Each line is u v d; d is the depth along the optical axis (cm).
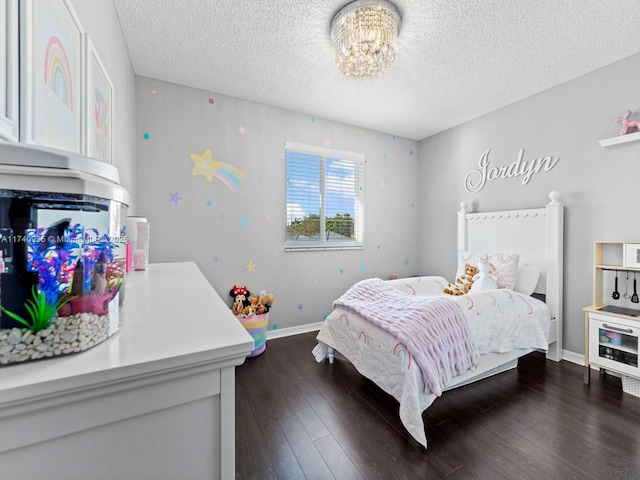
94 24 125
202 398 49
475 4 159
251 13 167
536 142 264
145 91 237
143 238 153
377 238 360
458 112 304
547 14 167
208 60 214
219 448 50
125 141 193
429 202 375
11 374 37
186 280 120
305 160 315
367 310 191
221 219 269
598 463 133
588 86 231
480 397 188
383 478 126
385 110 299
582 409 174
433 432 155
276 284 298
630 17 170
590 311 207
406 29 179
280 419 166
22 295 40
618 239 217
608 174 222
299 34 185
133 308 74
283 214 299
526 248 266
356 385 204
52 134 82
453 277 345
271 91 261
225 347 49
